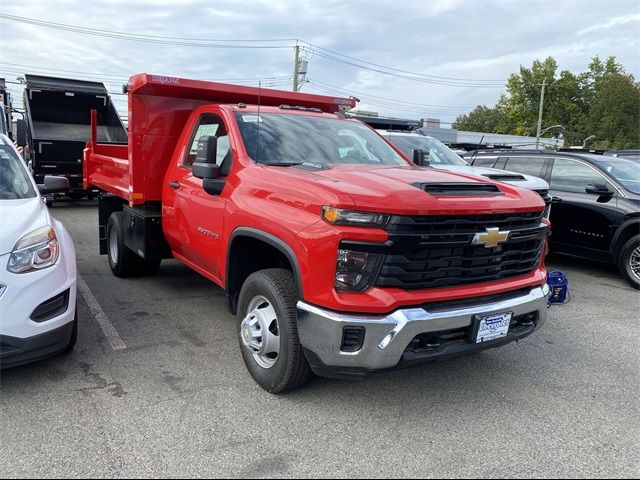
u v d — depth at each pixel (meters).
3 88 15.52
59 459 2.95
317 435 3.27
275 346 3.71
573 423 3.53
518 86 74.31
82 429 3.25
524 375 4.29
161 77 5.21
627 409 3.75
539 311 3.81
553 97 72.94
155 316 5.45
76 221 12.15
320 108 6.26
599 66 75.81
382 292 3.13
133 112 5.57
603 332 5.40
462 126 97.81
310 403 3.67
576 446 3.26
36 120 15.13
